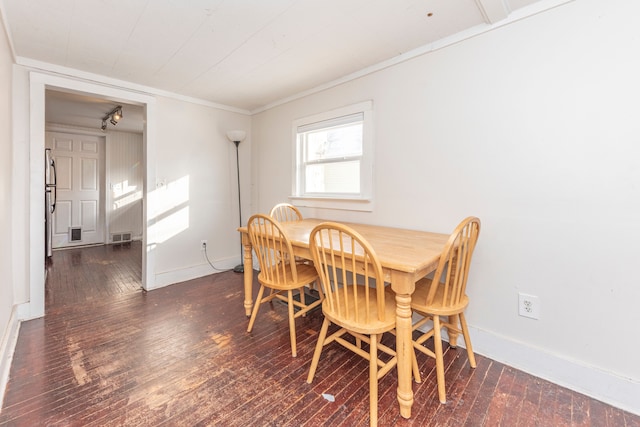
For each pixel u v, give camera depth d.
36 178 2.31
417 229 2.19
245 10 1.67
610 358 1.47
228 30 1.88
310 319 2.36
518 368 1.74
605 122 1.45
